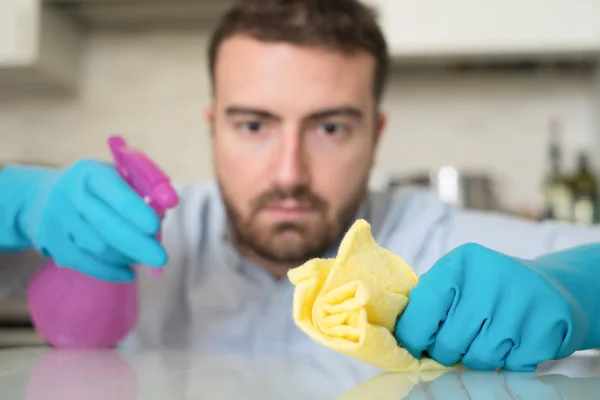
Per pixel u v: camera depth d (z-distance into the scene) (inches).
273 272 31.6
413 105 61.4
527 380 11.5
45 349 19.3
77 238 20.3
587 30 49.5
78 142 63.7
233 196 30.3
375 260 13.4
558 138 60.2
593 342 14.9
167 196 19.6
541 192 59.4
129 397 9.7
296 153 28.5
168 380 11.4
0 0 53.4
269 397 9.7
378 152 61.3
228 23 30.0
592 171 58.9
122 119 63.6
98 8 58.1
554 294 13.3
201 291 31.5
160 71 63.6
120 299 20.5
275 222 29.3
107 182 20.1
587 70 60.0
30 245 24.9
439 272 13.6
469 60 55.1
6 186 24.7
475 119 61.0
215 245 33.2
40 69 56.1
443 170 54.1
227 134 29.9
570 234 30.5
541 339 13.0
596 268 16.4
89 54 63.8
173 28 63.5
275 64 28.1
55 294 19.8
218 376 11.9
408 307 13.4
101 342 20.3
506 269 13.6
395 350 12.5
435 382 11.3
